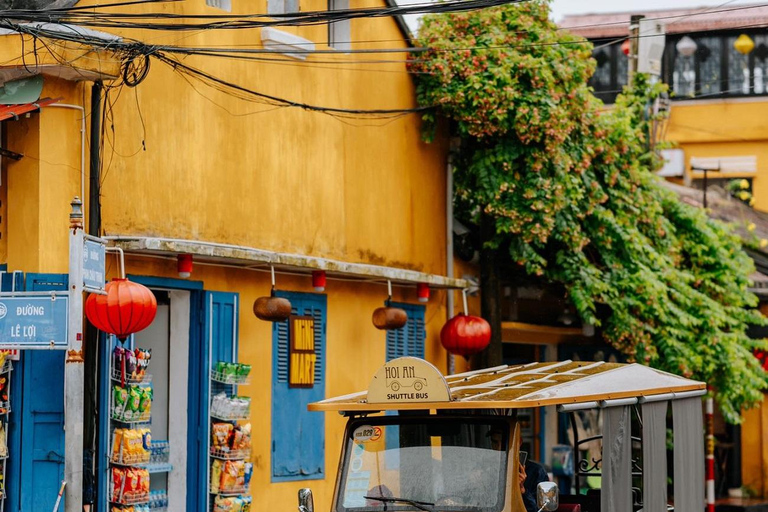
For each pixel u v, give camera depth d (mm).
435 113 18719
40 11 11805
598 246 20219
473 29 18391
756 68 33812
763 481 27250
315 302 16375
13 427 12148
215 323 14469
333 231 16672
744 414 27391
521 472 11078
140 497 12867
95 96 12820
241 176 14984
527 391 10789
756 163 33250
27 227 12312
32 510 12148
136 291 12164
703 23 34250
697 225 22781
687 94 33844
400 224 18203
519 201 18516
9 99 12398
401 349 18219
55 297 10836
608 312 21188
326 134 16609
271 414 15422
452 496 10070
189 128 14180
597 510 13516
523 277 20703
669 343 20469
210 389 14266
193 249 13375
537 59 18047
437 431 10414
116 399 12805
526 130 18016
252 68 15305
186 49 12984
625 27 34750
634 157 21125
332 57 16797
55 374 12328
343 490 10375
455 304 19672
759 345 23656
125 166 13266
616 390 11570
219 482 14094
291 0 16141
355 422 10641
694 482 13703
